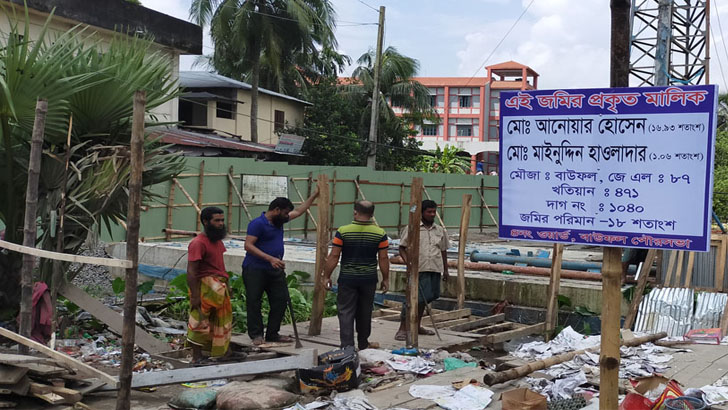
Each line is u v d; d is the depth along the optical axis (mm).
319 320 8594
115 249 14305
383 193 25031
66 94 6844
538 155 4434
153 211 17234
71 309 8664
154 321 9094
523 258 12531
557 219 4383
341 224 23266
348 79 38344
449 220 27844
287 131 31391
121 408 5168
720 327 9016
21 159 7309
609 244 4215
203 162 18609
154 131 8516
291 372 6887
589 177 4270
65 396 5727
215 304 7004
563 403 5695
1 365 5699
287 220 7836
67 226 7465
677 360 7465
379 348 8031
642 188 4113
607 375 4230
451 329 9539
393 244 17031
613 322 4227
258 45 27703
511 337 9016
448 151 41531
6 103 6711
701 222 3955
